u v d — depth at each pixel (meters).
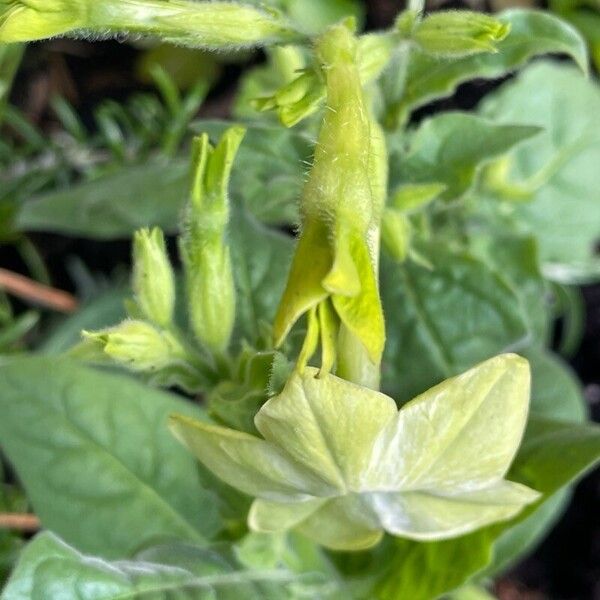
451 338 0.24
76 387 0.22
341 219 0.14
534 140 0.30
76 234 0.31
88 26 0.16
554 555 0.32
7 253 0.31
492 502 0.17
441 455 0.16
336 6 0.31
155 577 0.19
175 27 0.17
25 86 0.32
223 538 0.21
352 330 0.13
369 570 0.22
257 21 0.17
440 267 0.24
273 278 0.23
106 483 0.22
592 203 0.30
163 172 0.25
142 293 0.18
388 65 0.21
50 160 0.29
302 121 0.21
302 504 0.17
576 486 0.32
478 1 0.32
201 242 0.18
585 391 0.33
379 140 0.17
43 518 0.22
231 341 0.22
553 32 0.20
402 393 0.23
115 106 0.29
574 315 0.31
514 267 0.26
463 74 0.21
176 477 0.23
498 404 0.15
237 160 0.21
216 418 0.17
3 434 0.22
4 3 0.16
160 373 0.19
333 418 0.15
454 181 0.21
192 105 0.28
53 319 0.30
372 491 0.16
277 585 0.21
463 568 0.21
